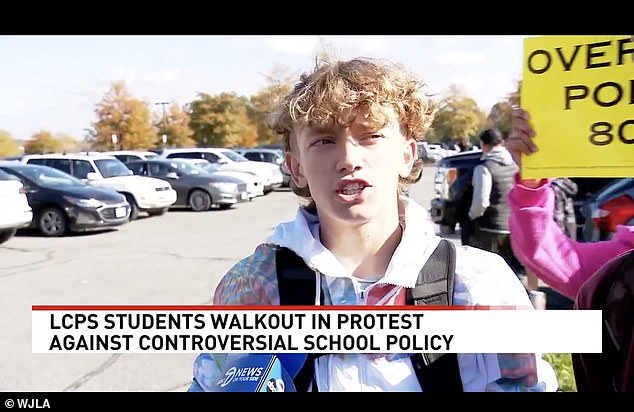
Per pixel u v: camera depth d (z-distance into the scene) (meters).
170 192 15.94
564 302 5.19
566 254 1.86
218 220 14.70
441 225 7.64
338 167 1.45
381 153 1.47
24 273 8.22
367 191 1.47
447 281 1.49
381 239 1.54
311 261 1.51
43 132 47.34
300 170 1.67
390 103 1.45
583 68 1.66
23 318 5.88
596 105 1.66
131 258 9.34
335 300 1.52
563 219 5.32
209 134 49.88
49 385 4.17
